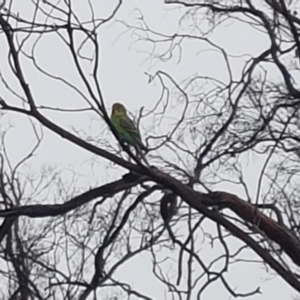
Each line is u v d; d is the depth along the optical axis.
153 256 11.62
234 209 11.23
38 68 9.41
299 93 12.09
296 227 11.79
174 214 11.91
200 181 11.63
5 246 11.89
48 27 9.17
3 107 9.70
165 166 11.60
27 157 12.17
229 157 12.51
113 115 11.48
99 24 9.09
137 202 11.31
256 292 11.12
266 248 11.55
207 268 11.12
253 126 12.52
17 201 12.08
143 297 11.33
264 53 12.52
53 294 11.02
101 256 11.46
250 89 12.43
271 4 11.00
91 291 11.33
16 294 10.98
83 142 9.93
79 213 11.75
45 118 9.79
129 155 9.94
